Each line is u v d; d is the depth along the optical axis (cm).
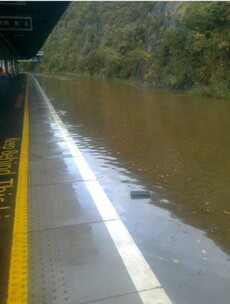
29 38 5356
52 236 525
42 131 1417
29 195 698
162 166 927
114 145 1171
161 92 3478
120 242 504
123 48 6675
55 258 466
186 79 3484
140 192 702
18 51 8894
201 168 908
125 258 462
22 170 870
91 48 10300
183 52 3647
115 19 9269
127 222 580
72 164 924
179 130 1441
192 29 3462
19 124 1595
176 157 1020
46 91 3897
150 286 405
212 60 3111
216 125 1537
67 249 488
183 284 411
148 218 600
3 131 1413
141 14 7594
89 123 1631
